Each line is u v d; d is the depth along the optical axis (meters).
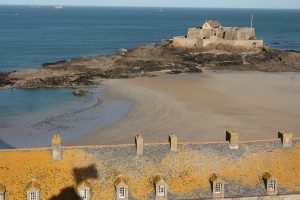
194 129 84.25
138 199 41.56
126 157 43.28
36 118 90.19
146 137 78.88
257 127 86.94
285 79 139.50
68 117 91.19
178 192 42.56
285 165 45.69
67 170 41.50
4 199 38.91
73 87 119.81
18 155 41.41
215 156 44.97
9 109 96.81
